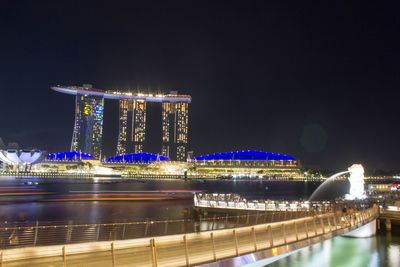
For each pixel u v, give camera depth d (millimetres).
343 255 33250
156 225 26984
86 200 80812
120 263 14484
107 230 20734
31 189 120688
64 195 92688
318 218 27438
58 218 52281
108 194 97688
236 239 18844
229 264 17531
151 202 78062
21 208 64500
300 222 25141
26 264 12906
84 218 52469
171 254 16234
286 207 48562
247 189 171500
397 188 81188
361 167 58875
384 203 52188
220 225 31250
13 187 131875
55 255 13703
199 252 17156
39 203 73500
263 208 49656
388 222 45031
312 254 33844
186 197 91500
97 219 50938
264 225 21781
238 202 52344
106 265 14180
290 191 162250
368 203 48969
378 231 44531
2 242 16156
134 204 73875
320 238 25766
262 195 125875
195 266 16000
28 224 27562
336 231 28516
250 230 20844
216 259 17250
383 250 35031
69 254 13969
